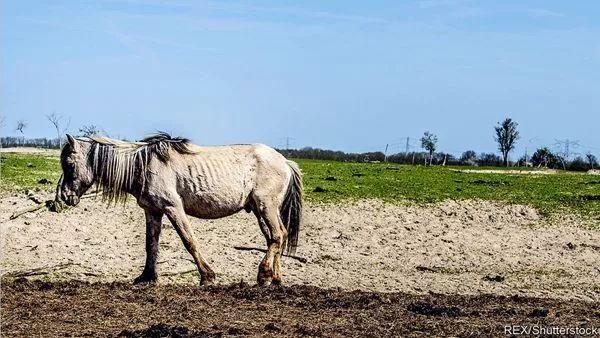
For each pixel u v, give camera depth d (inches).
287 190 659.4
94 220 978.7
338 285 782.5
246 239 953.5
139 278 640.4
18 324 472.1
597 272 906.7
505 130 3909.9
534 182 1600.6
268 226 645.3
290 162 663.1
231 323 488.4
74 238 895.1
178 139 635.5
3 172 1267.2
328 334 465.4
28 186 1146.7
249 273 809.5
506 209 1232.2
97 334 452.8
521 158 3452.3
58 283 615.2
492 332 482.3
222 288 602.9
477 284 822.5
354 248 956.0
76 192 623.2
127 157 624.4
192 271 786.8
